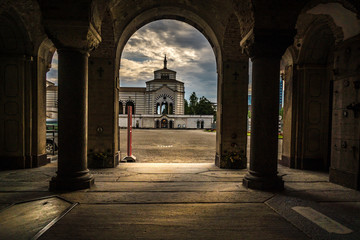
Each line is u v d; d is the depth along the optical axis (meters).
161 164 7.79
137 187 4.90
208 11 7.30
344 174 5.21
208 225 3.17
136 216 3.42
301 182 5.58
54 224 3.14
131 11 7.11
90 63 7.21
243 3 4.87
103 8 4.80
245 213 3.59
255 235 2.91
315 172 6.88
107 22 6.70
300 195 4.48
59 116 4.62
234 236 2.88
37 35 7.00
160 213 3.54
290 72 7.62
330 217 3.46
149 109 57.16
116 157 7.40
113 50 7.23
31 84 7.04
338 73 5.53
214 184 5.21
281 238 2.85
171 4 7.38
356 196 4.47
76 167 4.71
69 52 4.54
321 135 7.36
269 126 4.79
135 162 8.39
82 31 4.30
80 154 4.75
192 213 3.56
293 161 7.50
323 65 7.34
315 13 5.66
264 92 4.78
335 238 2.85
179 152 11.51
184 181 5.46
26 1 6.20
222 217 3.43
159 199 4.16
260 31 4.52
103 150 7.23
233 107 7.53
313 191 4.79
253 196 4.37
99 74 7.23
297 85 7.43
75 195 4.29
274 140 4.83
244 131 7.54
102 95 7.24
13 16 6.30
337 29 5.50
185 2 7.32
